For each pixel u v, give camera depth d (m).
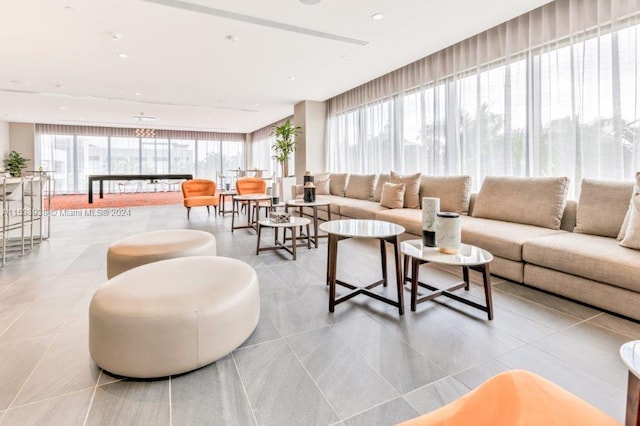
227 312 1.60
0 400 1.35
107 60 4.76
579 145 3.20
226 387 1.44
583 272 2.17
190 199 6.10
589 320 2.04
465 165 4.39
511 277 2.66
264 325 2.01
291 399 1.36
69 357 1.66
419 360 1.64
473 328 1.96
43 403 1.33
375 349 1.74
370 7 3.32
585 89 3.15
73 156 11.65
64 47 4.26
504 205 3.32
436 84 4.75
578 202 2.79
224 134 13.80
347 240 4.36
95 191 11.99
